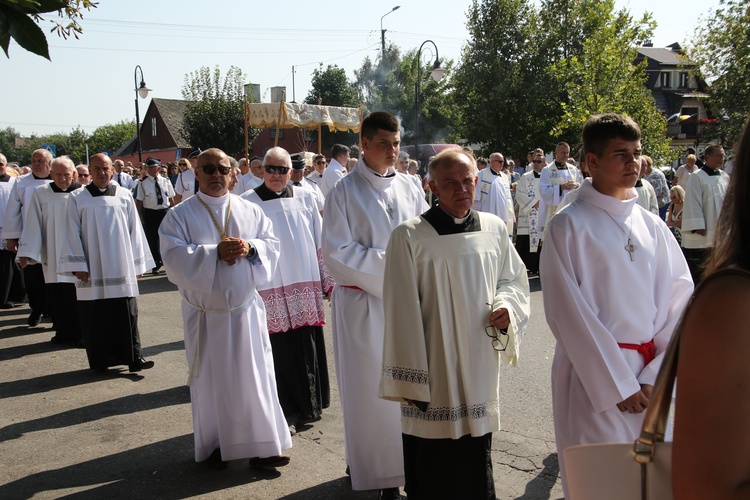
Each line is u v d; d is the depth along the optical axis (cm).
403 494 408
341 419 531
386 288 322
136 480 429
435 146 2864
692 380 119
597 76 2081
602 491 145
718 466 116
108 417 546
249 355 431
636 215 303
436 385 320
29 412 562
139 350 673
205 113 3556
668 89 5238
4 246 1005
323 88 4494
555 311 290
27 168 1359
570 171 1127
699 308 121
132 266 668
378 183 408
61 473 443
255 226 457
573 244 290
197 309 434
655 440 137
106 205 658
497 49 3456
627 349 287
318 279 543
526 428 488
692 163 1460
